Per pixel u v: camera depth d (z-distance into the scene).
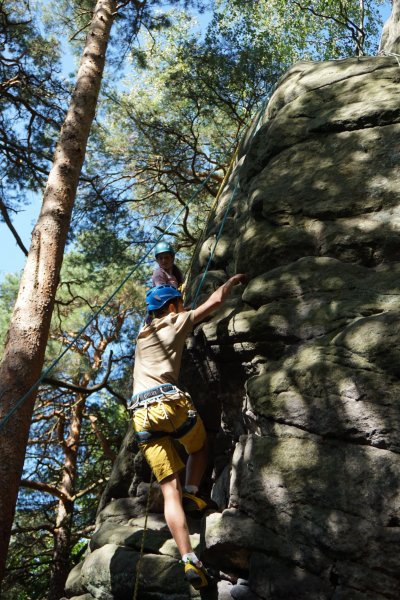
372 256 4.36
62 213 7.26
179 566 4.41
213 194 14.37
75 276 15.23
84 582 4.84
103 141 14.21
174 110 13.98
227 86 13.07
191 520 4.99
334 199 4.61
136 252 14.23
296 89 5.45
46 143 11.78
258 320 4.46
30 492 15.30
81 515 15.16
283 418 4.00
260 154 5.45
